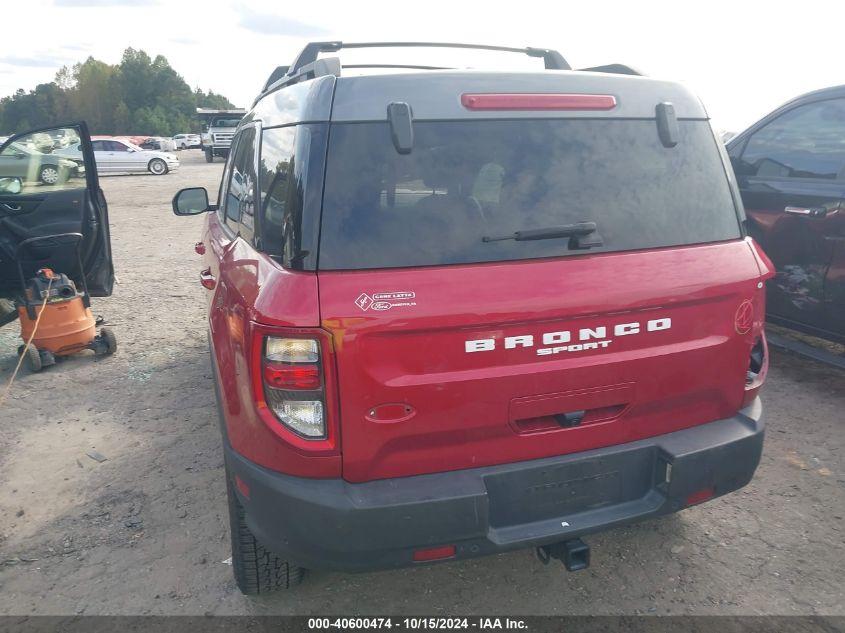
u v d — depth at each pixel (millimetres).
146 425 4445
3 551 3174
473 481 2168
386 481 2146
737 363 2496
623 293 2219
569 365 2201
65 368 5516
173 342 6113
